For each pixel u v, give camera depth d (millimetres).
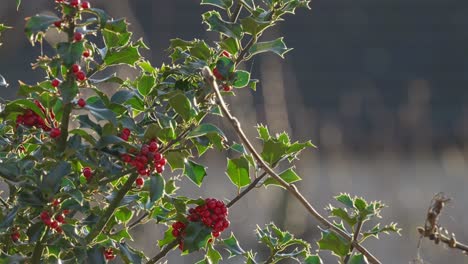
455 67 30156
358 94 28750
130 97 4969
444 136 26844
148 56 26359
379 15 30969
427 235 5070
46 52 20391
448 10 31219
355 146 26156
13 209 4844
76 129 4746
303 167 15984
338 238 5328
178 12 28844
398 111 28203
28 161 4930
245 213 15742
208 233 5008
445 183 25422
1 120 5172
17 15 17281
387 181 24734
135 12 28750
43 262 4977
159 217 5211
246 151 5598
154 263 5238
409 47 30625
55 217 4926
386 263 19844
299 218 13789
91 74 5004
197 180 5078
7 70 25406
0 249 5164
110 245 5059
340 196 5391
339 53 30094
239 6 5488
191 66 5172
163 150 4918
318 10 30672
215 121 14586
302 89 29188
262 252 12680
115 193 5145
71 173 5070
